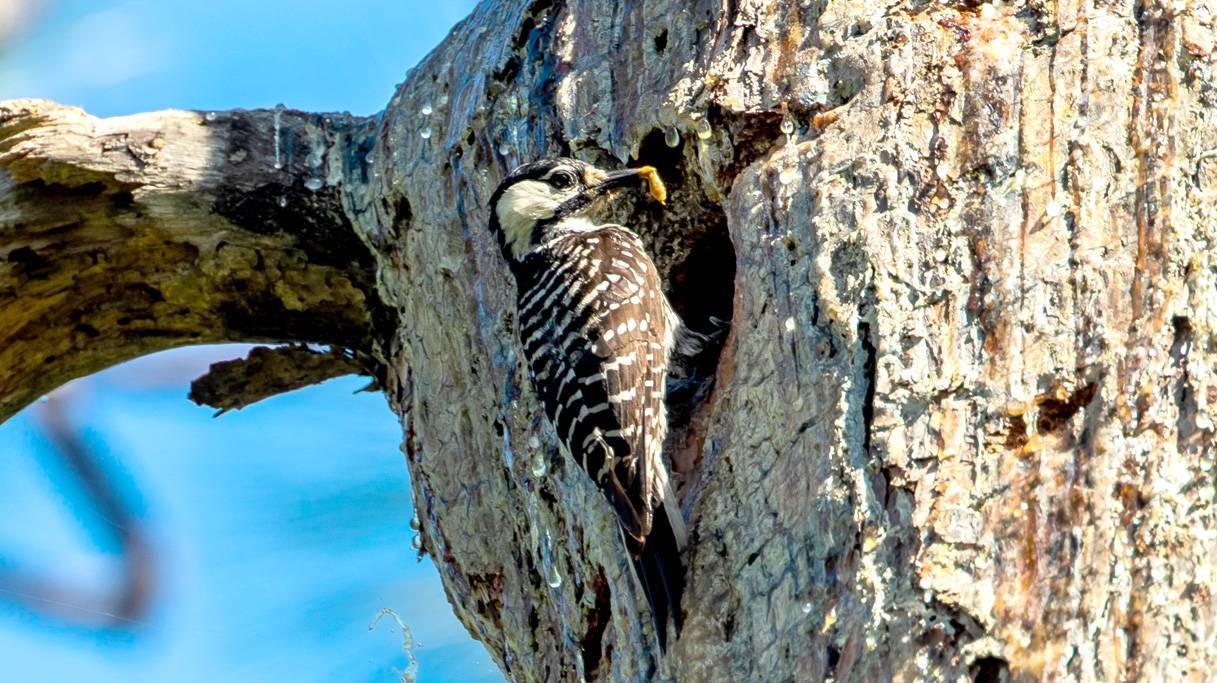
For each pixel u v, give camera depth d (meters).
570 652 11.90
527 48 13.15
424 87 14.09
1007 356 8.76
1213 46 9.41
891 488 8.62
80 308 14.81
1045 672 7.60
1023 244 9.12
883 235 9.52
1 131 14.01
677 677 9.54
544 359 11.35
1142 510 7.88
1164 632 7.50
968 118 9.77
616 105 12.34
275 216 14.34
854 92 10.44
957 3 10.44
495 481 13.20
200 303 14.95
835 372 9.27
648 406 10.82
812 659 8.61
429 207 13.58
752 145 10.96
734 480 9.79
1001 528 8.16
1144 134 9.23
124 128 14.18
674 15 12.12
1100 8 9.86
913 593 8.15
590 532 11.20
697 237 12.41
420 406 13.73
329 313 14.96
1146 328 8.49
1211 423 8.05
